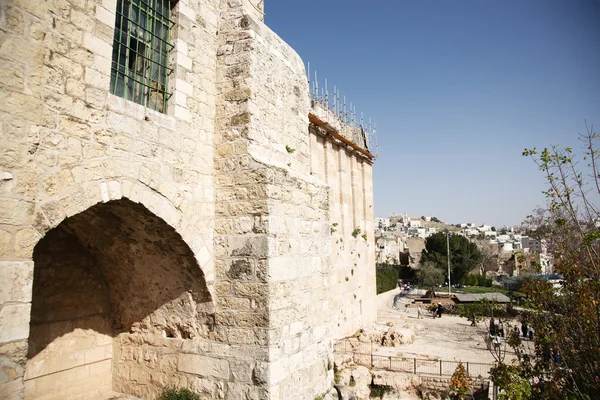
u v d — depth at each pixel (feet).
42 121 15.44
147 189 19.97
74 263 25.39
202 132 23.99
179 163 22.06
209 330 23.65
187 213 22.33
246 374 22.16
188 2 23.65
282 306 23.53
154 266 24.14
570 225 31.45
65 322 24.61
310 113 56.13
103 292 27.12
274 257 23.08
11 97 14.43
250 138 24.07
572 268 29.32
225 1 26.21
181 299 24.29
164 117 21.29
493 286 178.70
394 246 263.90
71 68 16.76
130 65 20.72
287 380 23.43
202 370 23.44
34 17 15.33
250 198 23.48
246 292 22.79
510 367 31.65
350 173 74.02
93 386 25.85
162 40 22.54
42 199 15.31
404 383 52.95
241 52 25.11
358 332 71.46
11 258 14.11
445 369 57.98
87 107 17.30
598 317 27.25
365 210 79.66
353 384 48.93
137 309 26.13
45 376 23.34
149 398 25.17
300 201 26.94
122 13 20.43
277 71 28.50
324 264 29.99
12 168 14.34
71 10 16.94
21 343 14.07
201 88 24.16
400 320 102.99
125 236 23.08
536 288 33.19
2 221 13.91
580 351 28.94
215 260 23.84
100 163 17.67
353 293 71.31
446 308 116.57
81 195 16.76
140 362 25.91
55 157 15.87
